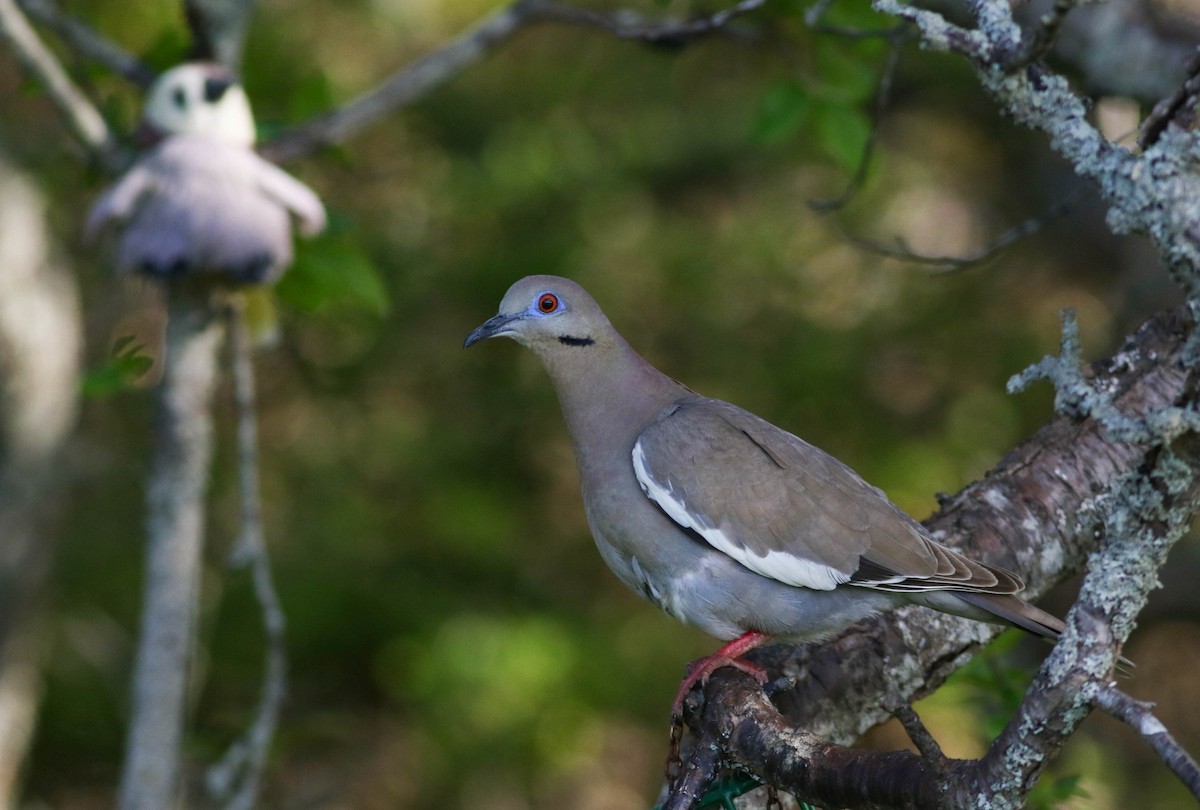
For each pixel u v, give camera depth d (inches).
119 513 573.9
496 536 581.9
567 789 576.4
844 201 308.5
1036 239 631.8
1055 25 149.3
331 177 611.5
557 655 543.5
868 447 580.4
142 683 290.2
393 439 602.9
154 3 504.4
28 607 373.7
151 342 494.3
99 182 329.7
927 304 611.5
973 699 304.3
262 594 297.0
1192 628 647.8
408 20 587.2
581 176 602.2
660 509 270.5
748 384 592.1
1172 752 143.3
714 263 607.2
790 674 259.8
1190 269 148.4
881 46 343.3
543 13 334.3
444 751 543.8
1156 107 152.5
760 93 609.6
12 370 355.3
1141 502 154.9
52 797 550.6
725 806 236.7
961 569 247.4
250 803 292.2
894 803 180.7
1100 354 592.1
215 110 279.4
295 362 605.6
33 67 277.0
